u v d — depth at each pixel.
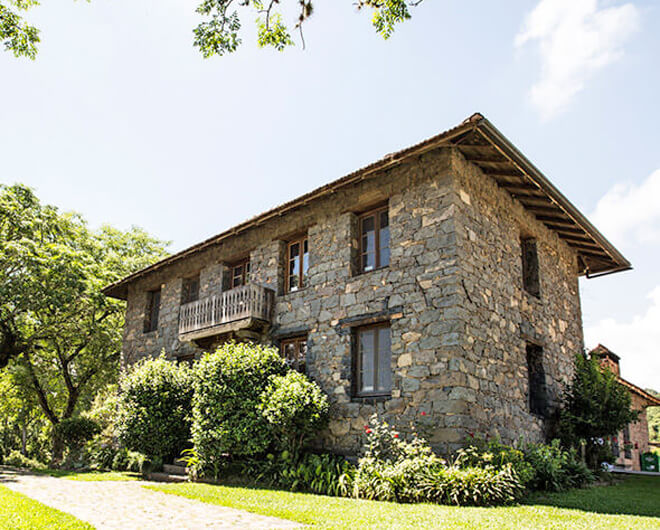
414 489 7.57
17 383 21.05
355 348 10.45
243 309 12.02
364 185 11.05
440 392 8.73
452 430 8.40
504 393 9.70
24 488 9.04
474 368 8.98
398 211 10.30
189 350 14.53
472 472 7.45
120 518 6.28
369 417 9.62
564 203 11.16
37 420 32.25
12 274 16.42
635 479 12.54
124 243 24.69
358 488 8.05
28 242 16.00
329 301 11.05
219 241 14.22
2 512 6.12
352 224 11.20
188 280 15.89
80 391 21.78
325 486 8.56
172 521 6.09
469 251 9.56
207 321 12.98
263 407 9.71
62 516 6.10
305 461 9.58
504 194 11.26
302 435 9.88
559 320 12.73
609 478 11.37
